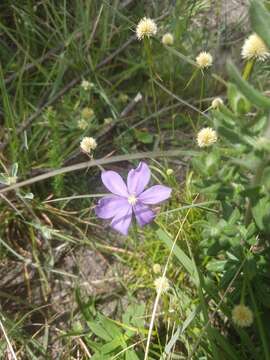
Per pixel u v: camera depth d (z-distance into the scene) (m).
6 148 0.25
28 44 0.28
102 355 0.18
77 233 0.23
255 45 0.17
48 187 0.24
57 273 0.22
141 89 0.29
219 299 0.18
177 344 0.20
